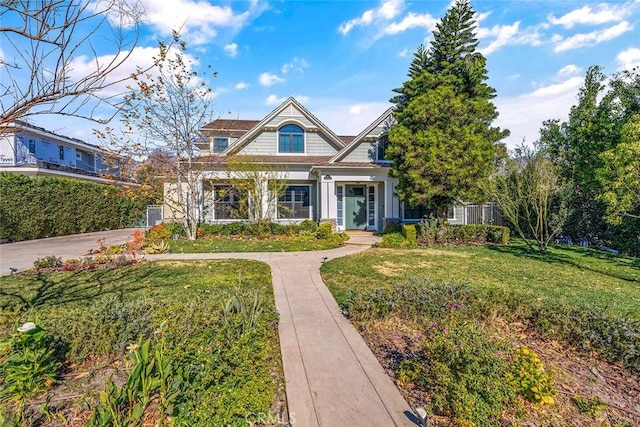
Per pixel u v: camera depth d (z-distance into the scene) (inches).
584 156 547.8
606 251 468.1
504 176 499.5
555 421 104.2
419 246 498.9
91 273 311.4
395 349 158.6
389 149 545.0
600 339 152.3
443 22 726.5
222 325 145.8
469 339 122.8
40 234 655.8
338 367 141.6
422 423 102.2
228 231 593.6
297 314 208.4
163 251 434.9
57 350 133.6
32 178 631.8
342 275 309.9
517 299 194.9
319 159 702.5
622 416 108.4
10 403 111.1
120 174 566.9
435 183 516.4
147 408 104.7
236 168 606.5
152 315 156.2
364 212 729.0
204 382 101.4
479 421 97.3
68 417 103.8
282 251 455.8
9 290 254.4
